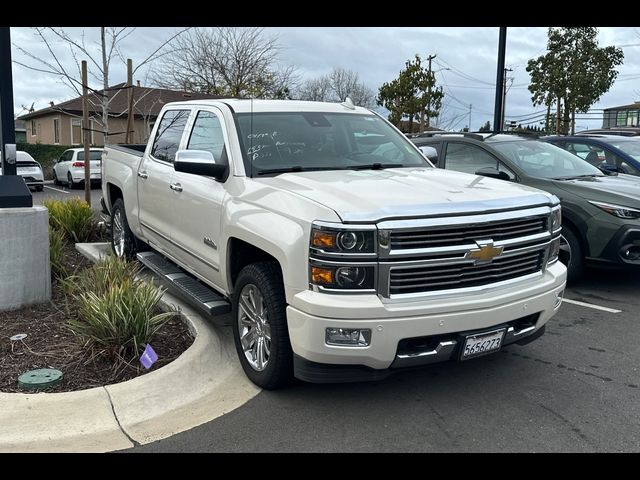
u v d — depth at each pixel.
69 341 4.69
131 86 10.91
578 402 4.06
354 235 3.44
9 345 4.61
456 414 3.88
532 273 4.15
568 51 27.92
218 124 5.05
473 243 3.70
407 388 4.25
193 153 4.56
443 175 4.66
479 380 4.41
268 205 3.97
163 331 5.03
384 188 3.97
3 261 5.21
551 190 6.89
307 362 3.67
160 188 5.79
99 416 3.71
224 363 4.59
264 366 4.07
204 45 25.34
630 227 6.32
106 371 4.26
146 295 4.71
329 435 3.61
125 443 3.51
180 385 4.13
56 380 4.02
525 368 4.64
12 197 5.39
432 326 3.55
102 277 5.46
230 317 5.54
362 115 5.67
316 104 5.57
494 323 3.77
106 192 7.64
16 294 5.31
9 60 5.30
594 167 7.87
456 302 3.60
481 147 7.76
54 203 9.47
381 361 3.54
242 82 25.77
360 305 3.42
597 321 5.83
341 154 5.02
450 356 3.73
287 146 4.84
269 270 4.01
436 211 3.60
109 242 8.57
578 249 6.75
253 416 3.83
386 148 5.35
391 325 3.46
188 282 5.38
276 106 5.25
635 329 5.59
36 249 5.40
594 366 4.70
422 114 31.52
